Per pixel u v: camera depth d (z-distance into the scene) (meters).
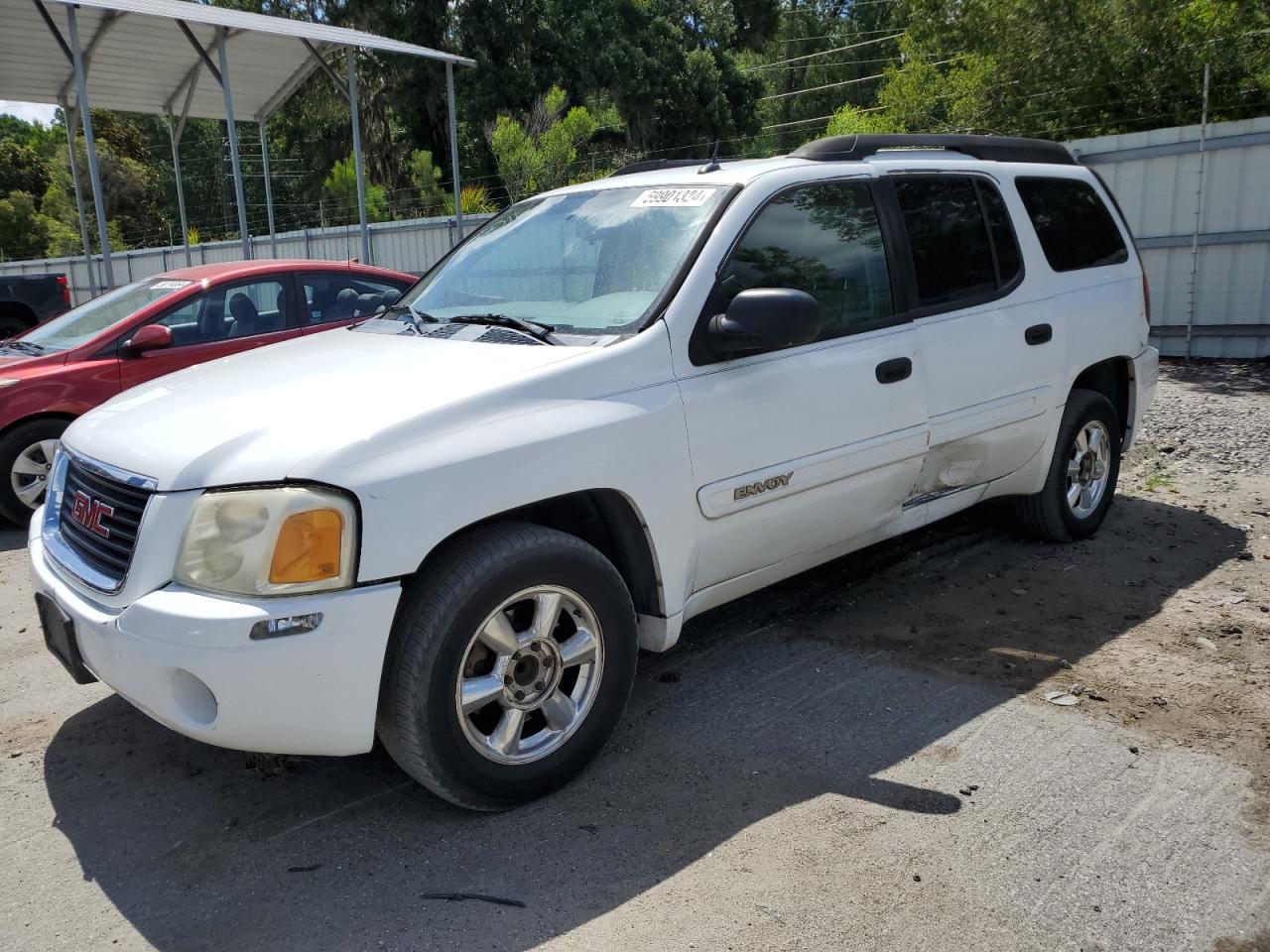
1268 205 10.74
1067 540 5.35
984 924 2.53
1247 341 11.17
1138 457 7.25
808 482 3.72
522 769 3.03
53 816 3.15
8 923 2.65
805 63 45.81
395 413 2.86
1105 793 3.09
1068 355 4.89
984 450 4.54
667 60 31.55
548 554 2.98
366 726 2.76
